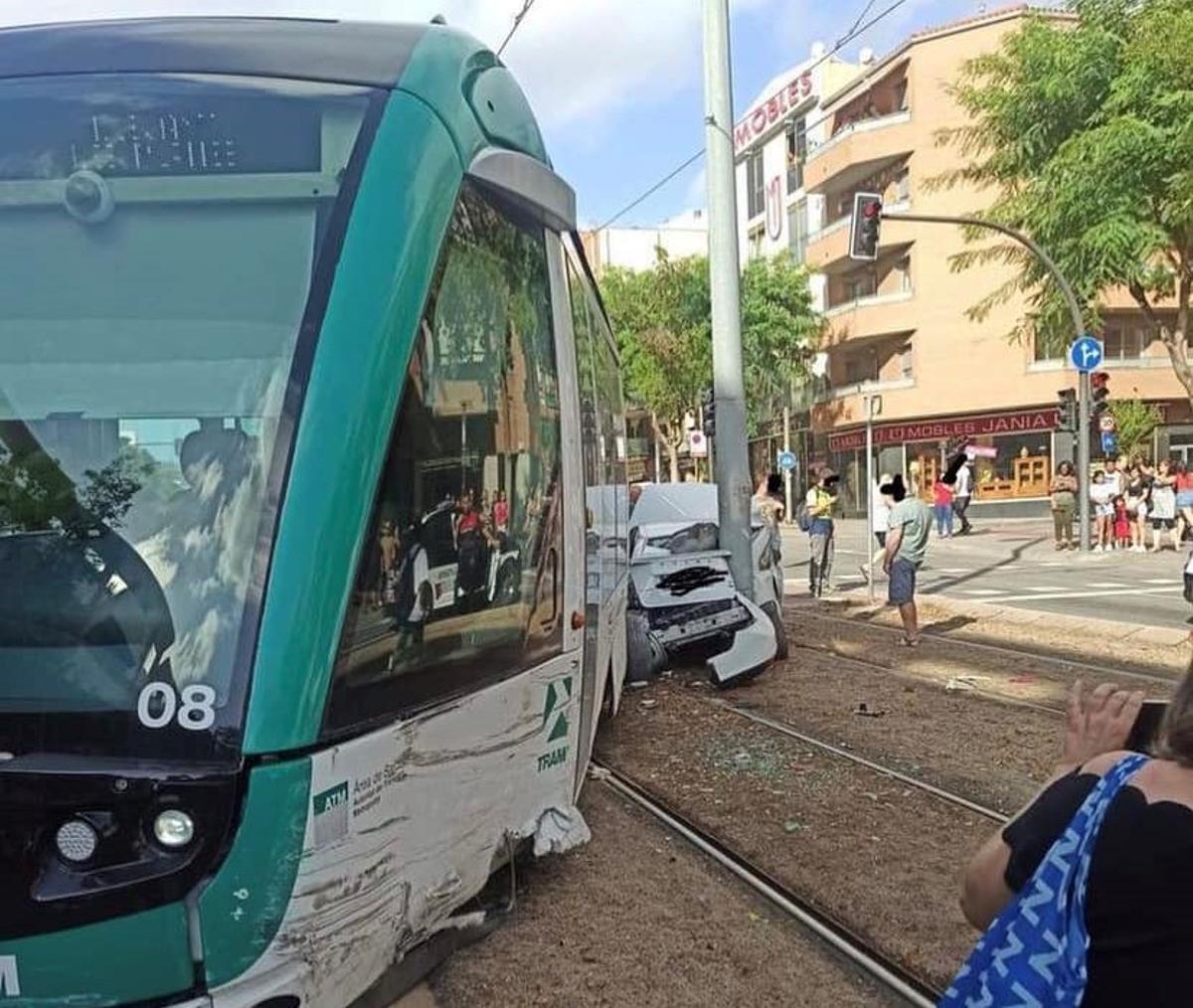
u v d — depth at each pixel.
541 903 4.88
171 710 2.72
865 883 5.09
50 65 3.41
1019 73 21.72
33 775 2.64
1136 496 24.53
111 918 2.62
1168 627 12.43
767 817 6.08
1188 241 21.20
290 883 2.79
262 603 2.82
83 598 2.83
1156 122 19.38
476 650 3.71
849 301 46.19
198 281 3.10
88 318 3.06
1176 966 1.54
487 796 3.83
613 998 4.05
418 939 3.51
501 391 3.90
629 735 8.12
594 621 5.72
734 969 4.29
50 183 3.16
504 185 3.90
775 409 51.84
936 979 4.16
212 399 2.99
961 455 29.44
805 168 46.66
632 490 12.66
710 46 12.38
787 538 35.28
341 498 2.96
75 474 2.94
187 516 2.90
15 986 2.63
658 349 44.38
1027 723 8.12
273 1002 2.82
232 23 3.79
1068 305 22.19
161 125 3.25
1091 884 1.62
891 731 8.00
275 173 3.23
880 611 15.30
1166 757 1.72
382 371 3.11
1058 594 16.56
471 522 3.65
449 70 3.75
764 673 10.42
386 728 3.15
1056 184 20.95
